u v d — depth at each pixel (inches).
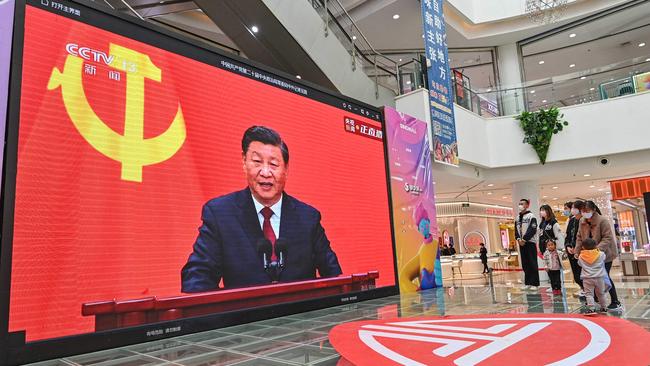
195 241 160.4
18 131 121.0
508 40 530.9
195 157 166.2
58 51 133.0
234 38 264.1
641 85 394.0
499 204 759.7
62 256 125.0
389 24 473.4
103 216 135.9
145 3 331.9
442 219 679.1
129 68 150.7
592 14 482.3
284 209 199.3
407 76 365.7
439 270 303.7
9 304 113.3
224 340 138.3
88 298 128.7
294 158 209.5
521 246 272.1
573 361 92.4
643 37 528.7
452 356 101.5
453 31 493.0
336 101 244.4
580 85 418.0
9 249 115.0
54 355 118.8
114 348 130.8
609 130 398.0
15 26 124.3
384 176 269.0
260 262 182.9
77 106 135.0
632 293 221.8
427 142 319.9
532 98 430.6
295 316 186.1
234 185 178.9
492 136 430.9
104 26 146.0
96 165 136.8
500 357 98.3
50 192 125.0
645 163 394.3
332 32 293.9
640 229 797.9
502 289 263.9
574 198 693.9
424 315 171.2
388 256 257.3
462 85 416.2
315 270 208.8
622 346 104.3
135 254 141.9
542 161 410.6
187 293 154.3
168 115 159.8
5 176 116.6
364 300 231.9
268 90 202.4
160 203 151.9
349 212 236.7
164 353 122.3
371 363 99.9
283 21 244.1
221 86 181.0
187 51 170.7
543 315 157.2
